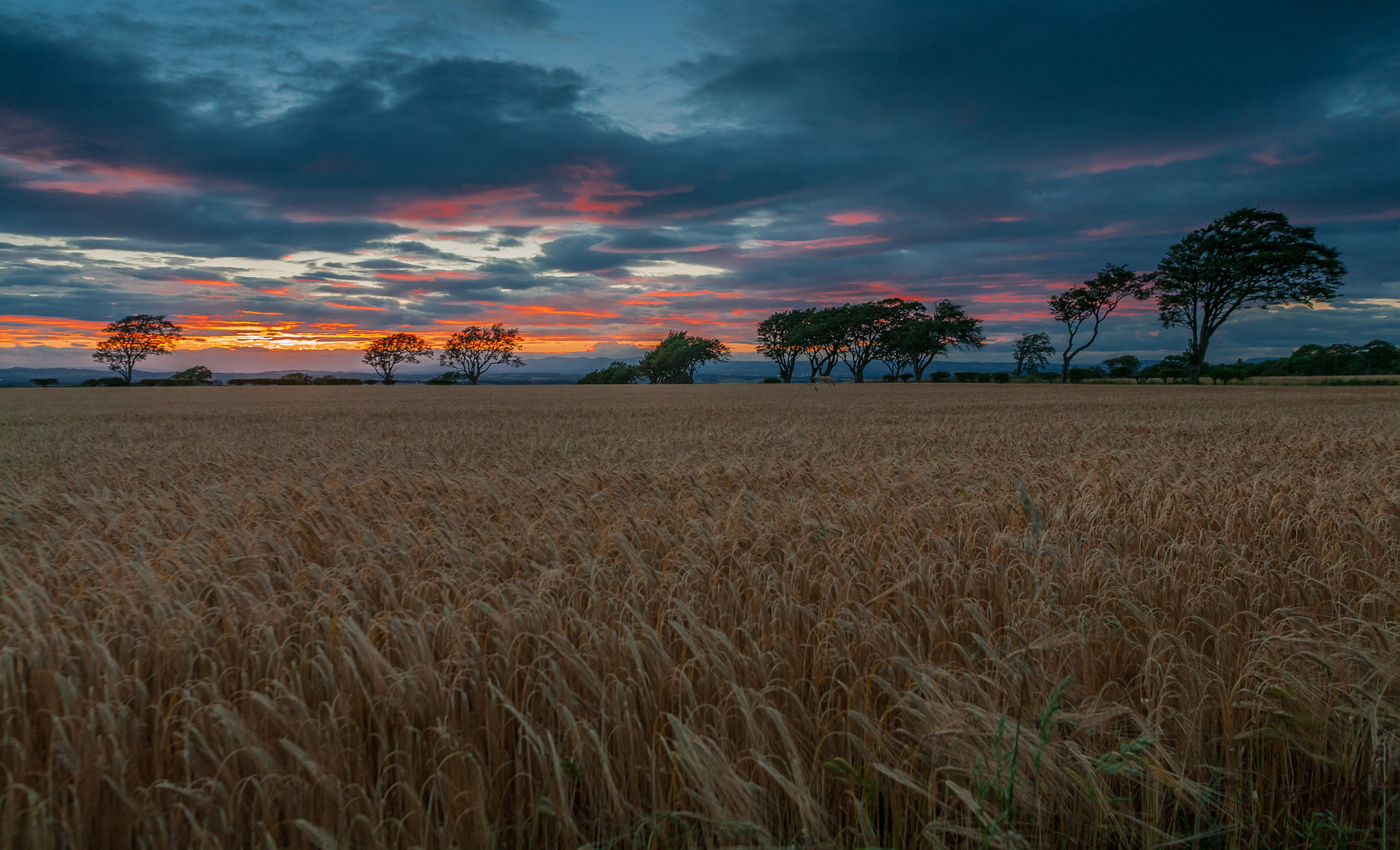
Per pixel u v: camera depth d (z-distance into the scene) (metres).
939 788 2.62
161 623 3.42
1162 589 4.26
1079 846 2.51
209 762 2.55
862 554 4.74
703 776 2.26
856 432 19.56
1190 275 60.75
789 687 3.05
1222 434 18.31
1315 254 55.38
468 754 2.53
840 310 103.19
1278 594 4.21
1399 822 2.60
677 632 3.46
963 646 3.60
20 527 6.48
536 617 3.45
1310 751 2.86
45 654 2.99
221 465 12.41
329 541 5.65
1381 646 3.35
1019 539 4.90
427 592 4.26
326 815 2.32
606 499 7.31
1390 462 10.38
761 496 7.56
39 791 2.43
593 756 2.62
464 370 132.38
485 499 7.47
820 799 2.55
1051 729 2.76
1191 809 2.69
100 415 30.66
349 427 23.59
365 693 2.80
